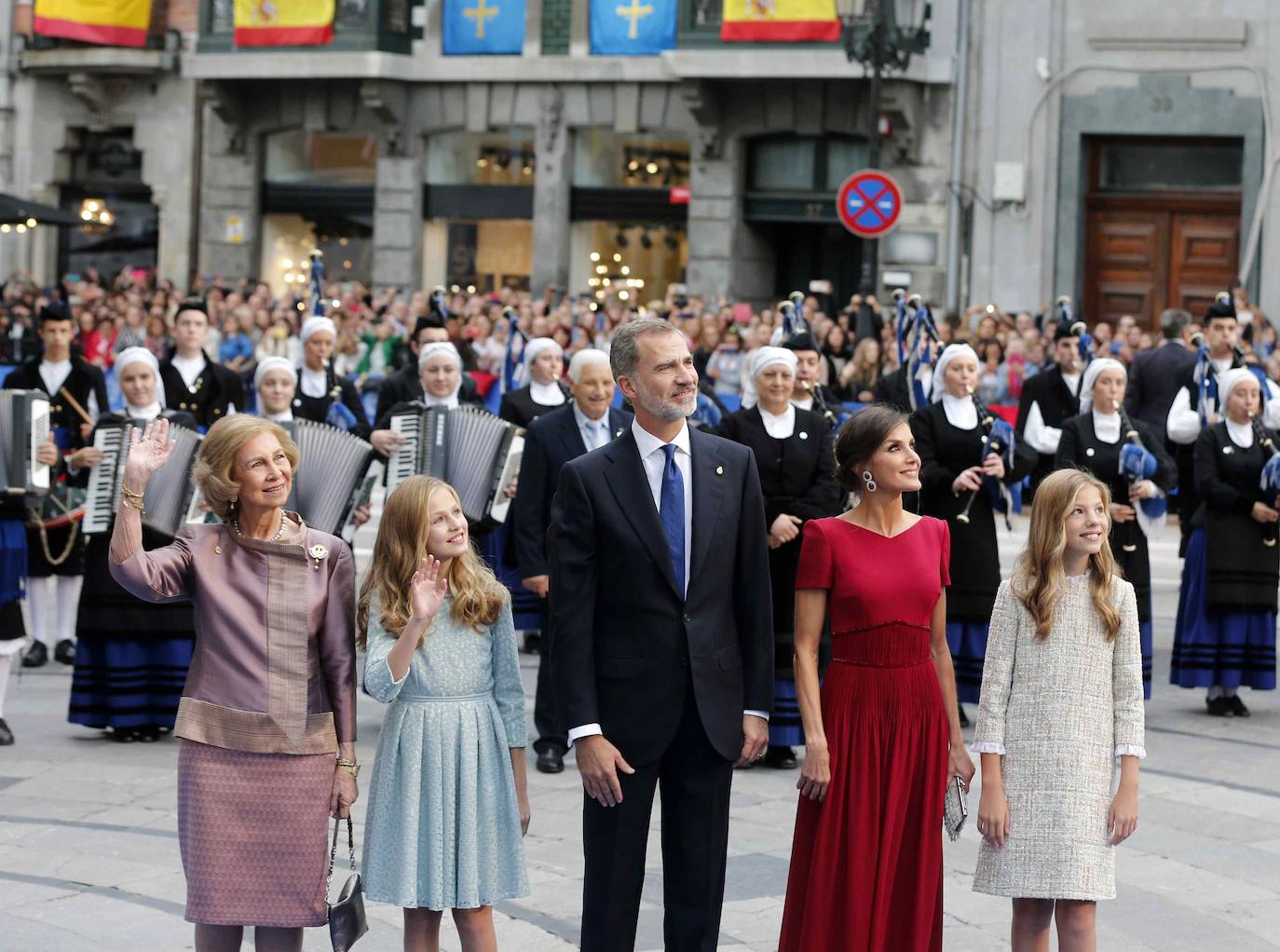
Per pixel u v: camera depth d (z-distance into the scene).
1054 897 18.03
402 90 82.62
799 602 18.58
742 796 27.86
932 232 75.25
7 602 30.73
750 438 29.34
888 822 18.14
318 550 17.83
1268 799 28.23
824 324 61.81
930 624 18.73
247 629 17.50
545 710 29.56
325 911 17.61
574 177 81.56
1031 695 18.30
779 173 78.56
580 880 23.55
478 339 63.41
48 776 28.80
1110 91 73.00
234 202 85.81
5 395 30.56
